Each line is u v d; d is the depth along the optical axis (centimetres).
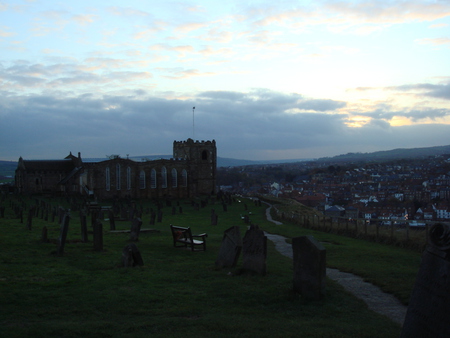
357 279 1686
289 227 4325
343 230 3484
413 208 10725
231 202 9056
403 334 873
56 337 968
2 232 3086
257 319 1136
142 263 1855
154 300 1298
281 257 2267
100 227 2239
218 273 1681
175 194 11744
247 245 1695
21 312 1167
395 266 1944
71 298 1304
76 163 12388
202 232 3806
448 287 796
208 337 977
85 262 1903
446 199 12131
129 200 9525
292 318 1161
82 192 10912
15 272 1670
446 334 796
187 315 1173
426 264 841
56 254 2095
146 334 996
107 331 1011
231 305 1268
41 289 1416
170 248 2450
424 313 837
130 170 11019
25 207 6550
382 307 1306
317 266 1324
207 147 12862
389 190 15838
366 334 1027
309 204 14700
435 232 834
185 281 1555
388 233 2922
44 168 11962
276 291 1402
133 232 2766
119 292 1385
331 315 1198
